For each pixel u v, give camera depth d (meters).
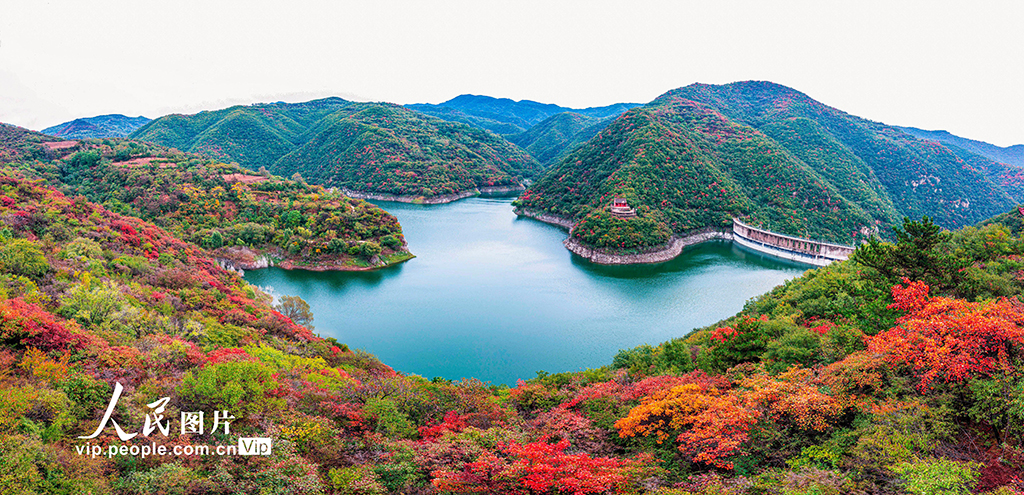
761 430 24.39
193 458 22.44
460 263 139.88
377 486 21.55
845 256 142.88
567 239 169.38
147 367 32.75
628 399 32.84
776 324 43.66
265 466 22.41
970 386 21.88
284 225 147.50
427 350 79.69
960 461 18.84
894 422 21.84
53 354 29.83
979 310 26.47
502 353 78.81
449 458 23.84
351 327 89.12
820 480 18.95
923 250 39.44
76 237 69.19
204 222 141.12
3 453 18.80
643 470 22.69
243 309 65.62
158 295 56.97
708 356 42.09
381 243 141.75
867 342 29.78
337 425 28.42
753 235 171.50
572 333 87.69
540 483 19.91
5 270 47.28
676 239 168.62
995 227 61.06
